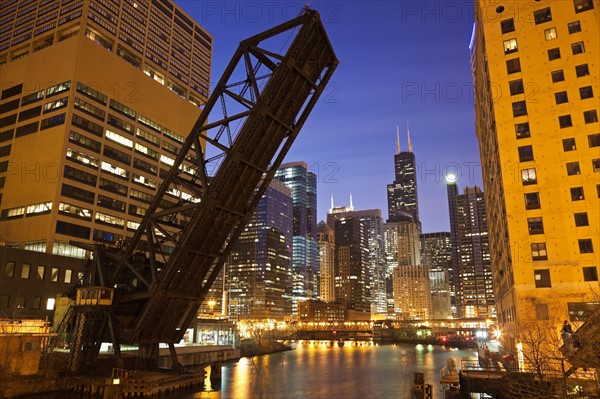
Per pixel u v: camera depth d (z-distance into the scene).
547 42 58.72
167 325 50.97
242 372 84.31
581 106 55.50
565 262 51.94
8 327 44.06
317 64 43.50
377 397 56.00
